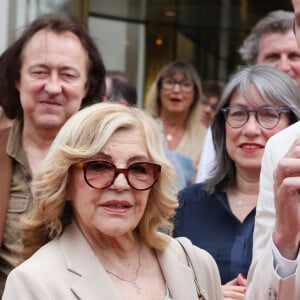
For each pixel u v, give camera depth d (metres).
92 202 2.42
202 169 4.25
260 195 2.67
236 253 3.34
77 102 3.44
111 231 2.42
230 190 3.57
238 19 9.79
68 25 3.49
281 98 3.50
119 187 2.41
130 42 8.80
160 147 2.52
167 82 5.75
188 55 9.85
